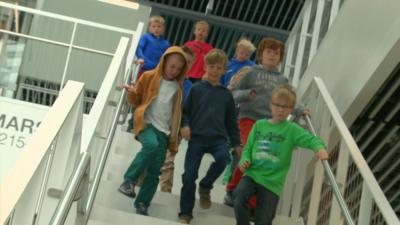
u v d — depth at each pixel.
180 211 4.37
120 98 4.64
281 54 4.98
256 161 4.20
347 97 5.06
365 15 5.17
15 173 2.13
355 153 3.82
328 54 5.93
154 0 11.40
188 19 11.52
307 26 7.40
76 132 3.14
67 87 2.78
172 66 4.45
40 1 9.83
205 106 4.51
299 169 4.86
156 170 4.30
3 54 7.58
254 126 4.34
